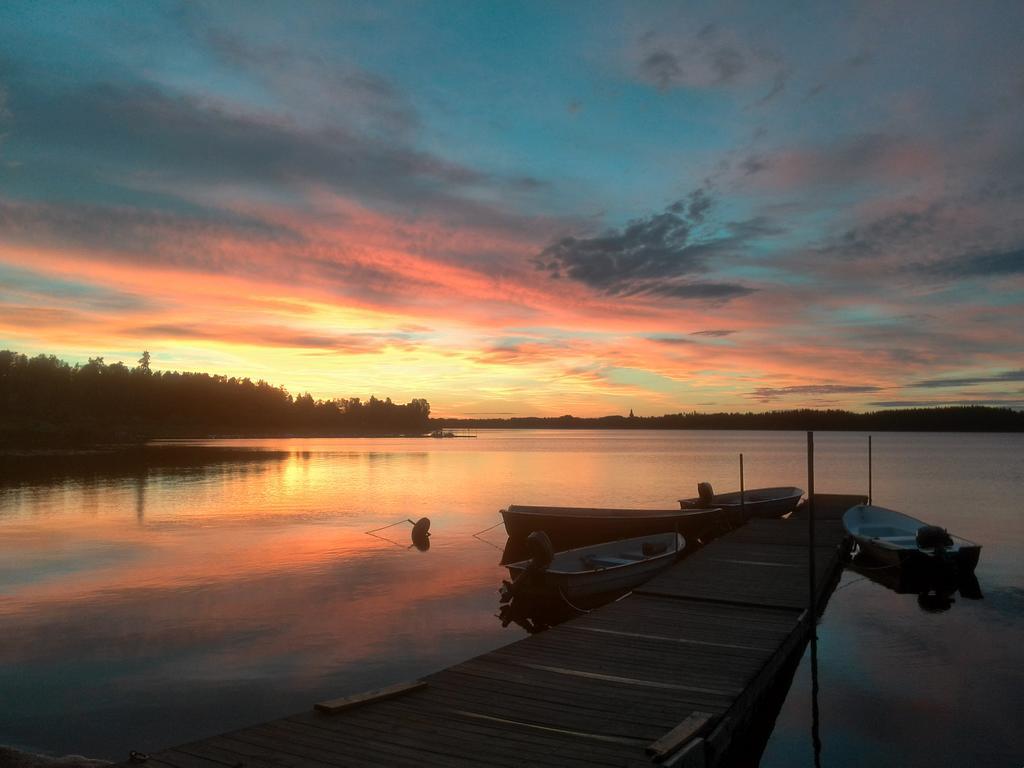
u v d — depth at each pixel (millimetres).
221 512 30109
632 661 8484
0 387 125438
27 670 10289
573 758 5812
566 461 74750
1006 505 32188
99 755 7695
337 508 31828
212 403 168000
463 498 36250
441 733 6312
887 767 7695
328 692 9531
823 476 50688
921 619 13703
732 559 15680
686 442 156000
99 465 62938
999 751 8062
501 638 12117
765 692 8672
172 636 11977
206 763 5676
